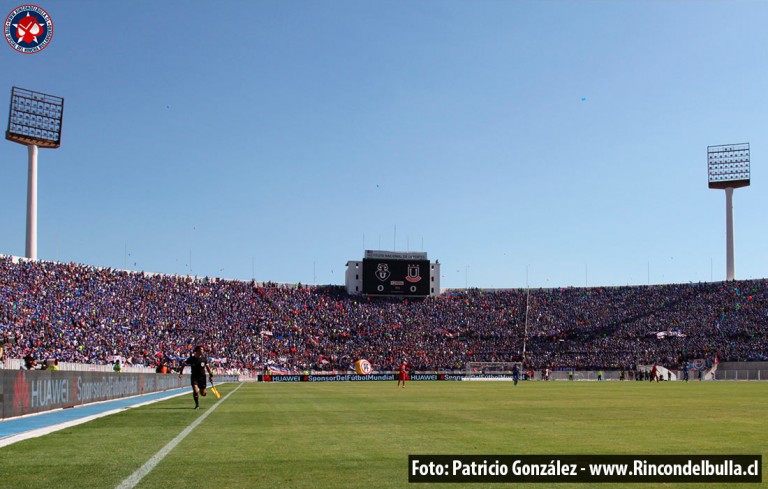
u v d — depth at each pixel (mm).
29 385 23625
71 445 14906
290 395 43719
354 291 126938
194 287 107375
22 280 79250
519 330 118250
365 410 27266
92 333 76688
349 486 10211
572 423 20719
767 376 96188
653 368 88812
